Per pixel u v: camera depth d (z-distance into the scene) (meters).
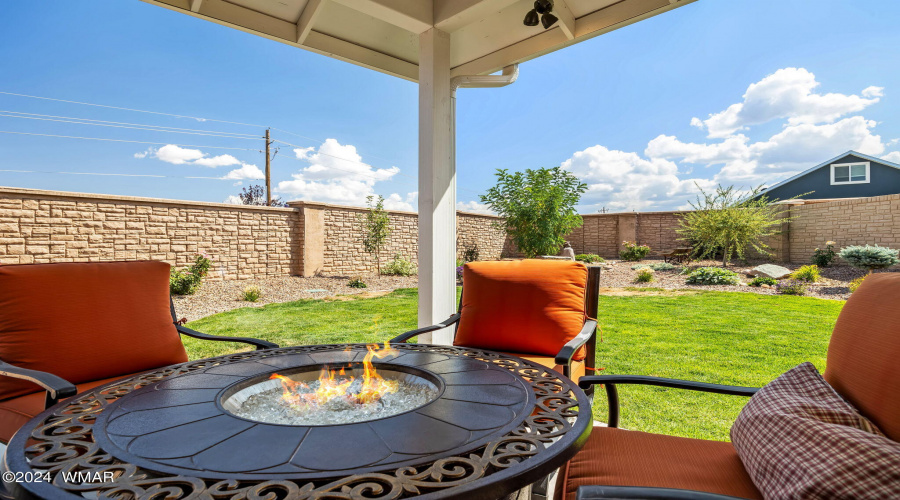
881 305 1.02
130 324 1.94
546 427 1.01
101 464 0.83
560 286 2.31
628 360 3.65
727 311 5.78
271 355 1.73
